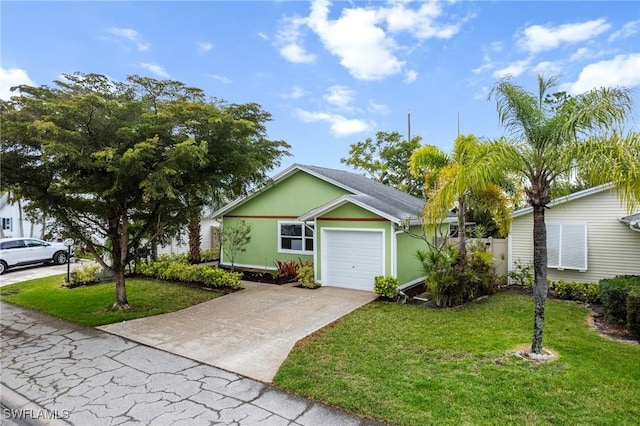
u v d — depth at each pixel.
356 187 14.08
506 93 6.04
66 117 7.24
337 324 8.07
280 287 12.43
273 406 4.64
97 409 4.68
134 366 6.02
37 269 17.95
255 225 15.92
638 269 10.31
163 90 8.95
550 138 5.78
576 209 11.11
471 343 6.67
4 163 7.64
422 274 13.30
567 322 8.00
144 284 13.06
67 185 8.23
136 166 7.50
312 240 14.46
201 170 9.23
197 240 19.11
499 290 11.70
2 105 7.37
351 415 4.36
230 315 9.06
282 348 6.72
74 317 8.99
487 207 11.60
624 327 7.57
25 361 6.29
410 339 6.97
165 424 4.28
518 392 4.74
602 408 4.33
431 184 11.55
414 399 4.63
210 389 5.15
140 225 12.59
